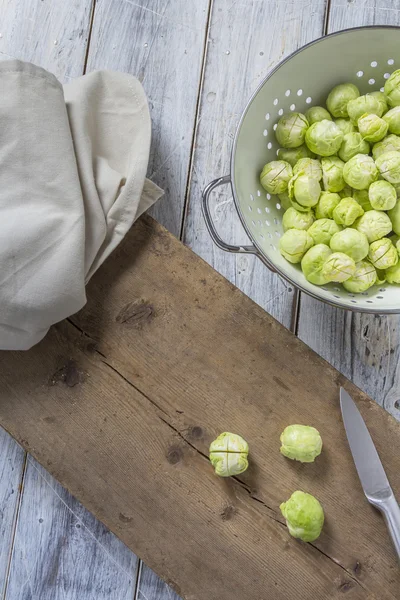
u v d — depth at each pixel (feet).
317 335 3.04
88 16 3.19
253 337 2.75
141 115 2.77
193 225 3.10
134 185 2.69
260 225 2.65
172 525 2.72
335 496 2.69
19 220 2.53
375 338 3.01
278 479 2.71
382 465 2.67
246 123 2.51
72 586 3.04
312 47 2.54
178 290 2.78
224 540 2.70
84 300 2.62
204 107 3.14
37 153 2.57
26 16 3.20
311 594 2.67
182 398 2.75
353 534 2.68
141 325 2.78
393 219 2.60
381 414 2.70
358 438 2.67
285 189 2.69
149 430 2.75
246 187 2.62
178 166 3.13
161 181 3.12
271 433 2.73
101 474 2.75
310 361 2.73
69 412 2.77
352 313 3.03
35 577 3.06
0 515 3.09
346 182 2.61
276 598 2.68
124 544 2.93
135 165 2.70
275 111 2.71
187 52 3.16
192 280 2.78
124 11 3.18
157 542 2.72
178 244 2.79
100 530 3.05
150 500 2.73
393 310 2.35
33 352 2.79
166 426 2.75
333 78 2.76
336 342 3.03
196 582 2.70
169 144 3.14
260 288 3.07
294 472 2.71
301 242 2.57
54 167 2.58
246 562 2.69
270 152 2.78
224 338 2.76
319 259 2.53
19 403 2.78
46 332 2.70
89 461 2.75
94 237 2.66
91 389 2.77
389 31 2.53
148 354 2.77
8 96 2.55
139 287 2.79
